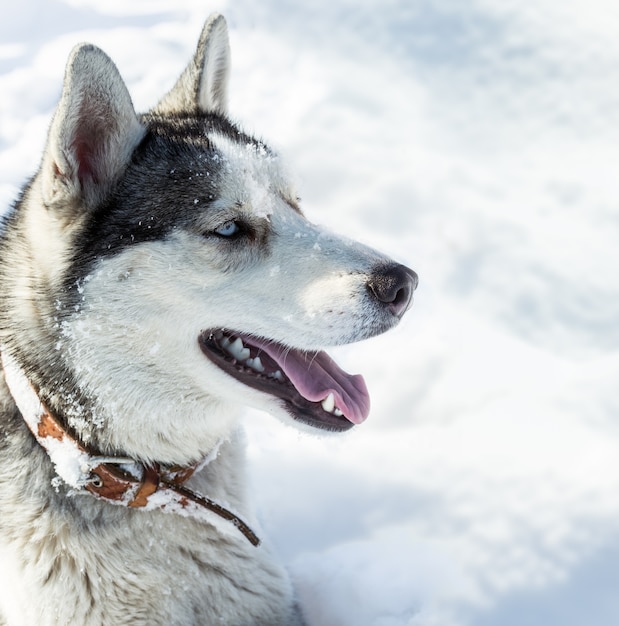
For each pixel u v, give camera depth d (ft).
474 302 13.80
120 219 7.88
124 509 8.15
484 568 9.25
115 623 8.10
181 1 23.07
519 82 19.16
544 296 13.78
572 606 8.63
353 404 8.28
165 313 7.89
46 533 7.93
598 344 12.79
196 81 9.65
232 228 8.16
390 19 21.09
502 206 15.84
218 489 8.91
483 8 21.08
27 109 19.22
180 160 8.19
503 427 11.44
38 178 8.11
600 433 10.96
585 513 9.68
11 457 8.04
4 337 7.98
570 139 17.66
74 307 7.72
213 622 8.50
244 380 8.19
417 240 15.06
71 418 7.82
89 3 23.27
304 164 16.98
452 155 17.33
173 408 8.14
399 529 10.16
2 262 8.16
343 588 9.40
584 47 19.80
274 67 20.16
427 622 8.74
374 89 19.21
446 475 10.84
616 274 14.14
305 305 7.92
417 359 12.77
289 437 12.09
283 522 10.63
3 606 8.39
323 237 8.31
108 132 7.95
